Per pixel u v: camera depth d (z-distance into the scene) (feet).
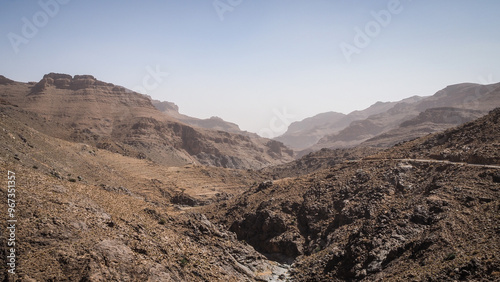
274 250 224.53
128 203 169.58
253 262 181.57
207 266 141.38
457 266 113.39
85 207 132.26
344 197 234.17
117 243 116.67
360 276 146.10
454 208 154.20
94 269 98.53
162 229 153.48
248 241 242.58
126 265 108.06
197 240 165.78
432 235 140.56
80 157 349.41
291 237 224.12
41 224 107.45
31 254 95.66
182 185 441.27
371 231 170.71
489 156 183.52
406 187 207.00
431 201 167.22
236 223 256.32
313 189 261.85
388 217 174.81
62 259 97.96
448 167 197.26
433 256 129.39
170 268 121.90
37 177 140.15
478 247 120.57
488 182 162.91
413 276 121.49
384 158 268.82
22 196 117.19
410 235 155.43
